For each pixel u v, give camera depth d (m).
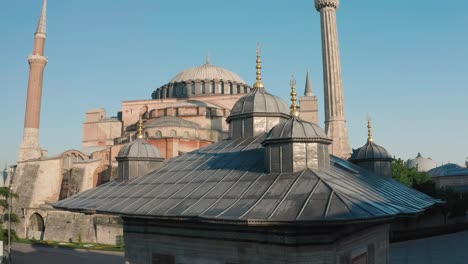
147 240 14.70
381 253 15.80
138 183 16.48
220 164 15.36
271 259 10.98
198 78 80.56
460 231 60.34
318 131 12.91
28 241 57.12
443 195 57.81
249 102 19.23
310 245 10.58
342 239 11.58
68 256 44.66
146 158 18.02
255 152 15.50
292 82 13.98
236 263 11.84
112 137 90.06
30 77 72.12
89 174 65.81
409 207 13.11
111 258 42.91
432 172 99.62
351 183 12.86
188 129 64.38
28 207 65.81
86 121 92.44
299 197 10.58
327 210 9.53
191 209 11.66
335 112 52.88
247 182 12.65
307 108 79.38
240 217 10.05
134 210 13.11
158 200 13.54
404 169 57.00
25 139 70.81
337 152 51.69
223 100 76.62
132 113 80.44
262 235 11.21
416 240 50.88
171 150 57.09
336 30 54.88
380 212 10.02
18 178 69.19
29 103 71.69
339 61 54.19
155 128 63.62
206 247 12.72
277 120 19.09
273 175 12.55
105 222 54.88
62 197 67.75
